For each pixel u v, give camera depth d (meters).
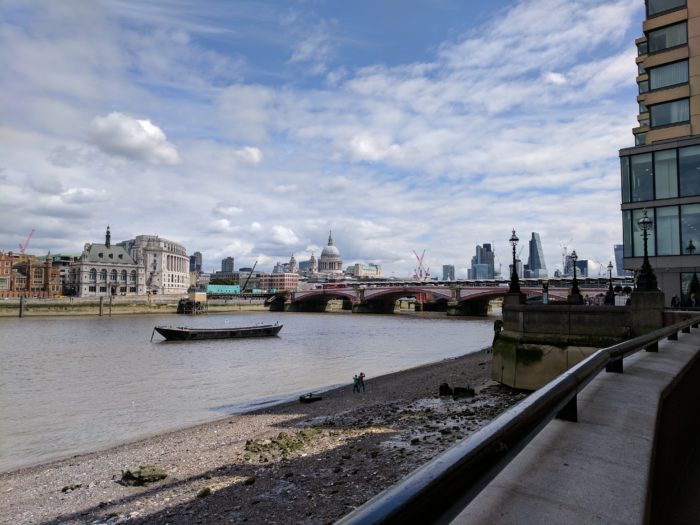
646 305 25.72
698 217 37.09
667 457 5.16
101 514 15.37
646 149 39.59
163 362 59.91
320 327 122.75
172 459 21.05
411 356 64.81
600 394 5.23
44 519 15.36
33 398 38.34
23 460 22.98
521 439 2.52
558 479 3.03
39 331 107.69
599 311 27.22
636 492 2.87
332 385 42.59
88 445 25.48
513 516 2.54
